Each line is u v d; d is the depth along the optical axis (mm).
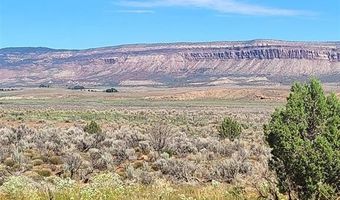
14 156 35219
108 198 13945
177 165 29547
